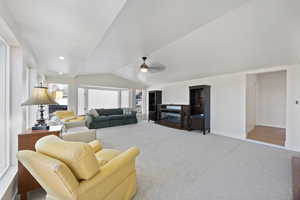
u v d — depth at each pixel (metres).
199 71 4.86
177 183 2.03
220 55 3.55
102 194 1.28
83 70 5.62
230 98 4.68
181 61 4.32
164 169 2.44
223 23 2.38
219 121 4.95
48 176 1.10
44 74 5.62
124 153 1.66
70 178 1.05
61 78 6.23
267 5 1.90
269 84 6.17
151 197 1.74
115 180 1.43
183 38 3.07
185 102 6.30
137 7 1.79
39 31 2.04
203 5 1.83
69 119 4.33
